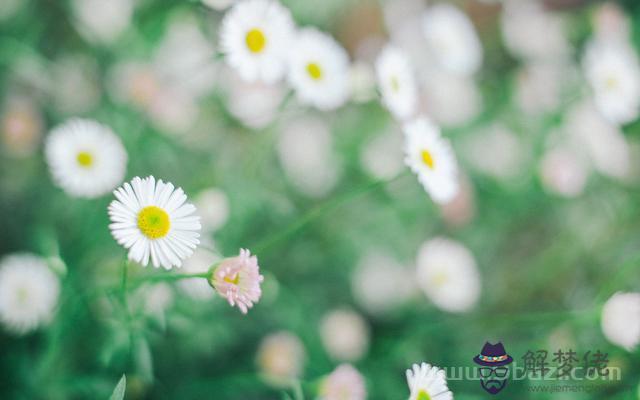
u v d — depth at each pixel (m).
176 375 0.42
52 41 0.47
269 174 0.47
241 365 0.43
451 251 0.45
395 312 0.47
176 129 0.45
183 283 0.40
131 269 0.38
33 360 0.40
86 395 0.40
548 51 0.52
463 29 0.46
